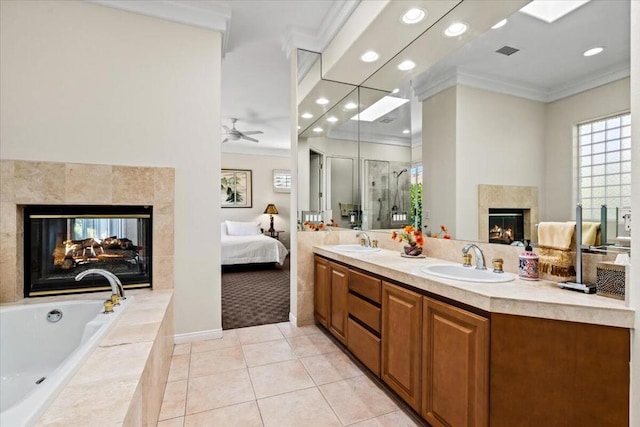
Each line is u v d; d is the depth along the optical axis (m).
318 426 1.73
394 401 1.96
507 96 1.94
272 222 7.71
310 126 3.27
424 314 1.69
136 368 1.41
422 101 2.60
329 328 2.86
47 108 2.44
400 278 1.88
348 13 2.51
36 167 2.39
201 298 2.86
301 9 2.77
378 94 3.07
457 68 2.28
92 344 1.59
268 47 3.38
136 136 2.66
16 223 2.36
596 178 1.52
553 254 1.54
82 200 2.50
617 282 1.29
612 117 1.48
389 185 2.92
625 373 1.17
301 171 3.26
